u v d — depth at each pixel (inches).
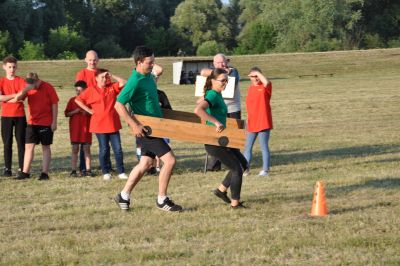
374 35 3826.3
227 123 460.8
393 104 1365.7
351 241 341.1
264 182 540.4
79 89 591.5
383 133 911.7
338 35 3607.3
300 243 339.9
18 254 337.4
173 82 2431.1
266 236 357.7
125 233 376.2
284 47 3590.1
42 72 2610.7
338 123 1075.9
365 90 1758.1
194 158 709.9
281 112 1298.0
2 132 614.5
